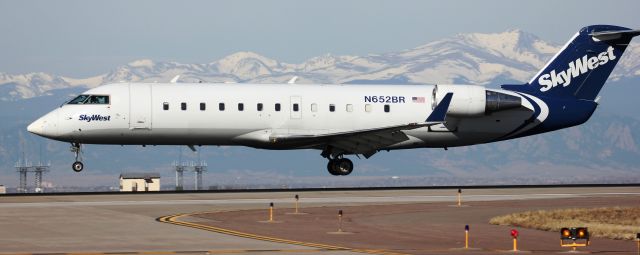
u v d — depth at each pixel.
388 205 116.56
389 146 146.12
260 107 140.50
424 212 109.44
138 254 76.69
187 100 138.62
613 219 105.50
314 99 142.75
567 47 150.00
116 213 104.94
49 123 136.50
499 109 145.38
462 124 146.88
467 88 145.12
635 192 139.12
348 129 143.38
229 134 140.38
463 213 108.69
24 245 81.19
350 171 148.12
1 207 110.44
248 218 101.38
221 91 140.38
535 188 145.38
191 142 141.00
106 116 136.75
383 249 80.75
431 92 146.88
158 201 118.81
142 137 138.62
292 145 142.88
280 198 124.31
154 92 138.88
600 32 149.38
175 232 89.25
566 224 97.25
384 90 145.88
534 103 147.88
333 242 84.25
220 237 86.19
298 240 85.00
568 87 149.75
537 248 82.88
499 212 110.06
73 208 109.62
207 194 129.75
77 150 142.12
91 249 79.12
